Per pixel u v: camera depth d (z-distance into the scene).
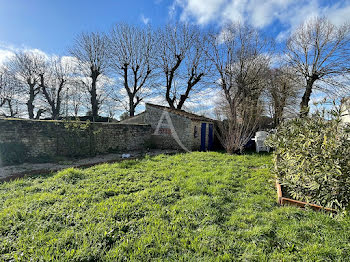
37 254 2.36
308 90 15.23
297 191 4.05
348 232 2.83
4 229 2.86
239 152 11.74
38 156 8.99
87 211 3.45
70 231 2.81
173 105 21.00
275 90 17.48
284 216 3.35
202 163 7.98
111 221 3.12
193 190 4.62
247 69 15.17
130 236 2.76
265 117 17.16
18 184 5.05
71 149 10.13
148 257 2.35
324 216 3.27
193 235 2.82
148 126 14.98
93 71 21.17
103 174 6.02
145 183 5.12
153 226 3.01
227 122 12.54
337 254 2.38
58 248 2.46
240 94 14.88
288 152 4.25
